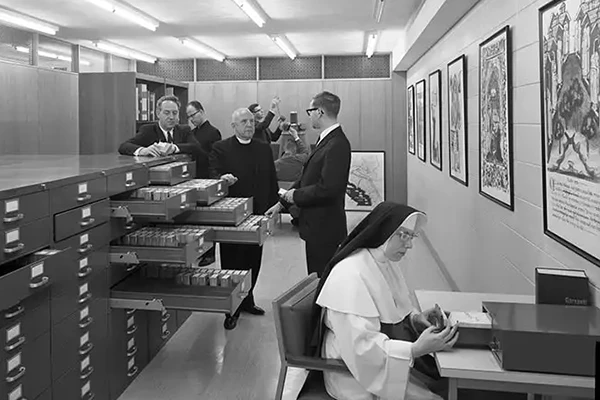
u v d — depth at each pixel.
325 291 1.78
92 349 2.51
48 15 6.07
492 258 3.42
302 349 1.88
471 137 4.00
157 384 2.96
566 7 2.09
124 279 2.99
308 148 7.97
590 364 1.46
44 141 6.40
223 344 3.53
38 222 1.99
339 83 9.05
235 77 9.32
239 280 2.99
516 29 2.84
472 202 4.00
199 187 3.13
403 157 9.05
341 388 1.81
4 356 1.83
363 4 5.75
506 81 2.97
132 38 7.47
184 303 2.80
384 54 9.11
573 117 2.03
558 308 1.74
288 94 9.12
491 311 1.71
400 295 1.99
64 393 2.25
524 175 2.74
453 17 4.33
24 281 1.79
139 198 2.86
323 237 3.53
